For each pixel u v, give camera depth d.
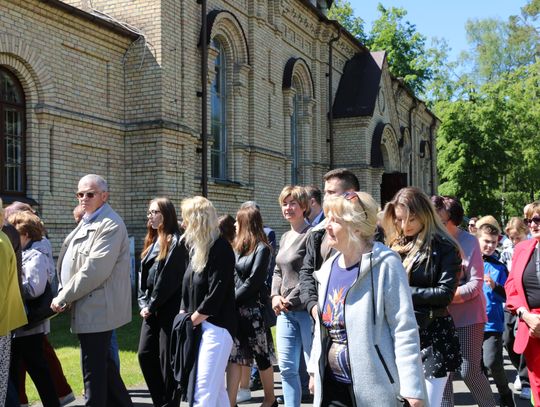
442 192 33.94
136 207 13.08
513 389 7.05
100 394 4.93
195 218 4.72
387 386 3.10
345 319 3.21
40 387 5.41
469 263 4.87
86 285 4.84
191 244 4.84
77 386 6.62
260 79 17.91
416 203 4.00
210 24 15.21
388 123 25.34
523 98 37.72
